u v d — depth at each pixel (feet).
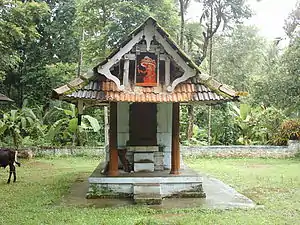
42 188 34.01
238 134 69.92
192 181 30.17
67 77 73.46
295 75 58.44
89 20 61.62
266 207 26.81
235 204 27.66
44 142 65.26
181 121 67.92
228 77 90.74
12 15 48.26
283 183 37.01
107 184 29.89
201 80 29.86
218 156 60.59
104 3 58.65
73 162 55.16
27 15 49.75
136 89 29.27
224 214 24.67
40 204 27.43
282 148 61.16
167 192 29.96
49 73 74.64
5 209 25.81
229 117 70.03
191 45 69.92
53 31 78.43
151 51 29.25
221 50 93.25
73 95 27.89
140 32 28.40
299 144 61.62
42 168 48.47
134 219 23.13
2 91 84.02
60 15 78.95
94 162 55.36
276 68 63.10
